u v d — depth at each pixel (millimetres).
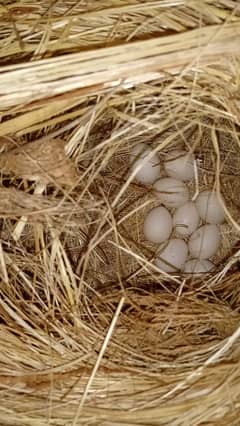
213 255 863
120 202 845
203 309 789
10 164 672
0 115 628
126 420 685
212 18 624
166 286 848
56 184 677
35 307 746
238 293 813
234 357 703
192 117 700
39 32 677
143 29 653
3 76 578
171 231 855
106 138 742
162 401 693
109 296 807
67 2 677
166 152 840
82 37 665
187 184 856
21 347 717
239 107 638
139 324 775
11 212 691
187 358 732
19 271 750
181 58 590
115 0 660
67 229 789
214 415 682
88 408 687
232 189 838
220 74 627
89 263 839
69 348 733
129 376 712
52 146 676
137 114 717
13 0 696
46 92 590
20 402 688
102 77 588
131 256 860
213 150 825
